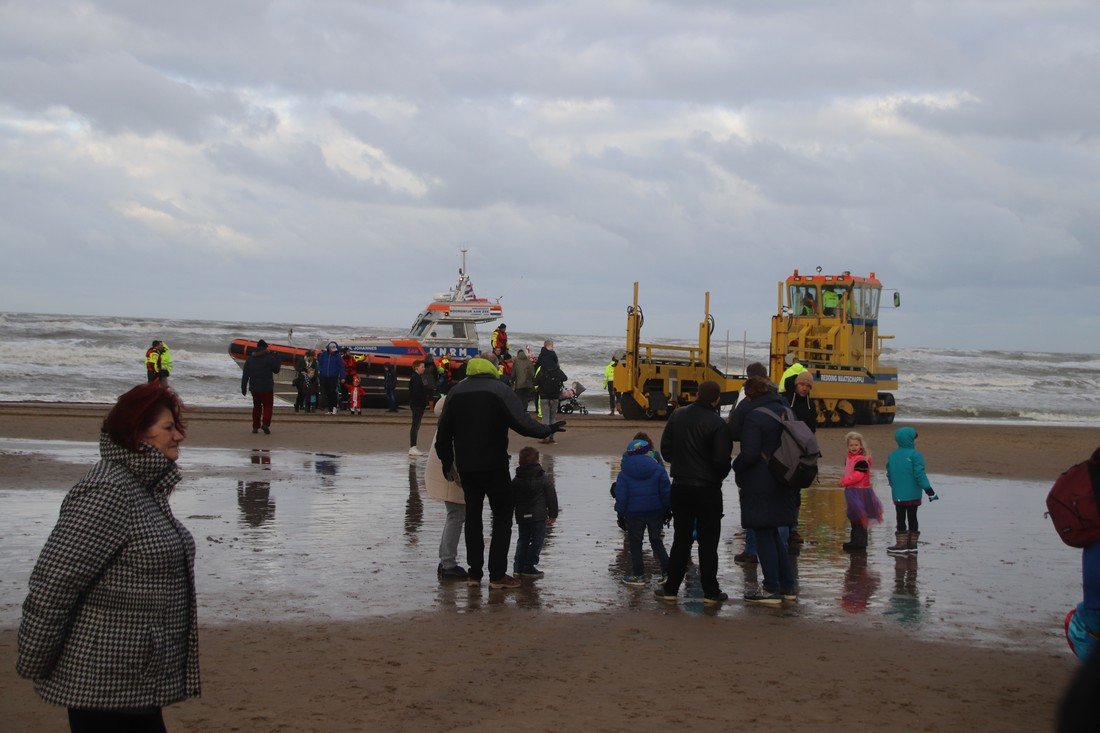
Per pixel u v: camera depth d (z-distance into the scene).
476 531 9.37
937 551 11.62
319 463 18.89
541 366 25.88
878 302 35.41
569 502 14.80
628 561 10.73
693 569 10.52
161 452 4.20
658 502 9.50
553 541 11.79
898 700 6.36
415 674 6.70
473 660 7.05
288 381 36.59
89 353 50.97
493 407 9.16
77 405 31.78
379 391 34.94
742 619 8.38
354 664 6.89
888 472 11.59
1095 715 2.61
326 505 13.87
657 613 8.52
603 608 8.65
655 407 31.45
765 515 8.84
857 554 11.42
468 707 6.08
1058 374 75.69
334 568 9.97
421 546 11.19
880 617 8.50
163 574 4.09
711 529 8.87
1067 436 28.95
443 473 9.61
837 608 8.81
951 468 20.36
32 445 20.31
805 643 7.65
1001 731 5.85
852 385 32.88
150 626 4.05
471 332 36.66
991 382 65.81
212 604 8.46
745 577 10.16
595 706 6.14
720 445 8.73
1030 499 16.09
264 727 5.69
